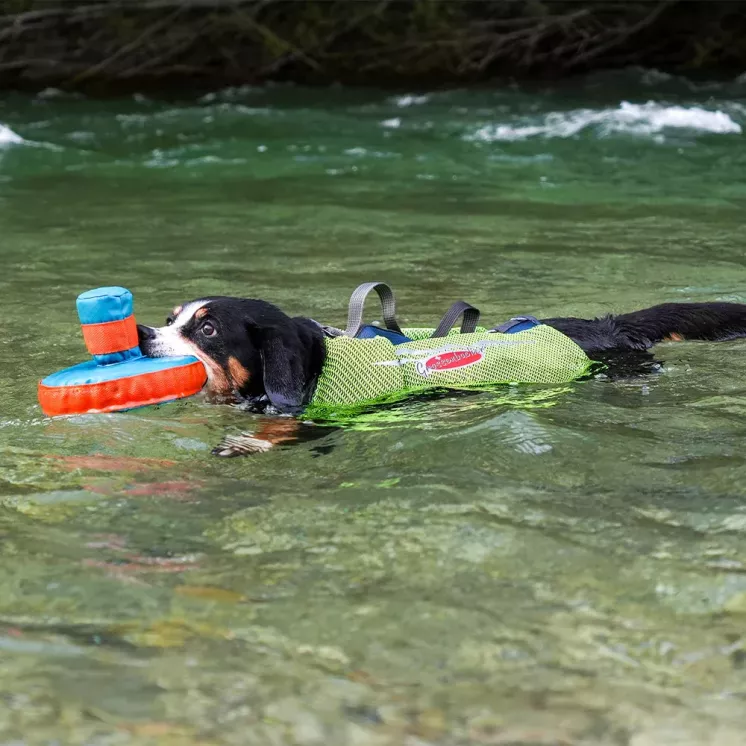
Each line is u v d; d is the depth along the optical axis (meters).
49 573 3.64
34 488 4.43
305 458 4.78
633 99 18.05
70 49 20.30
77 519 4.11
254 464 4.73
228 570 3.65
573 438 4.84
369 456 4.77
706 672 3.04
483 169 13.05
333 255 9.03
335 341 5.64
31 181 12.66
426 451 4.75
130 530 4.00
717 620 3.30
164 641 3.22
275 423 5.25
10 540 3.92
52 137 15.59
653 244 9.21
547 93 19.08
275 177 12.75
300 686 2.98
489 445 4.76
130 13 20.33
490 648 3.16
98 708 2.89
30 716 2.86
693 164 13.13
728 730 2.79
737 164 13.10
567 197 11.38
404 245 9.37
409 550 3.77
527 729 2.79
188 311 5.59
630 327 6.28
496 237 9.61
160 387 5.28
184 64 20.56
